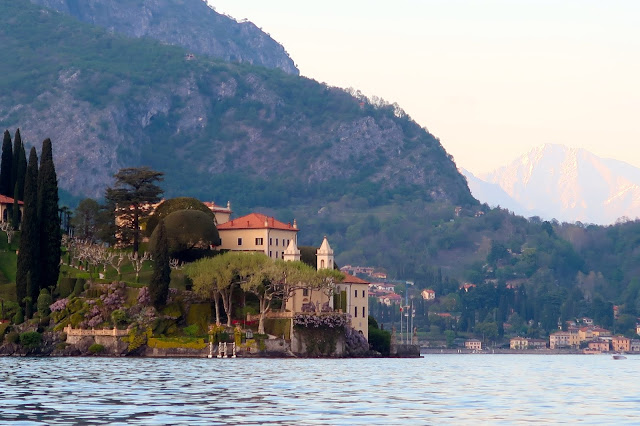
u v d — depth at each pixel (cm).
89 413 10850
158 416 10675
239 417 10681
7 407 11381
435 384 16612
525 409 11988
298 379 16738
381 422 10362
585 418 11000
